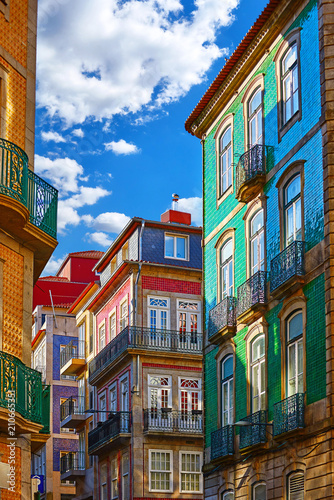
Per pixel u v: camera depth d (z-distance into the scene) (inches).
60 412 1889.8
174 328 1459.2
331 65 778.8
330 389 714.8
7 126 711.7
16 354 679.7
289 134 861.8
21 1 756.6
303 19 845.8
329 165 759.7
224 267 1040.8
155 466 1365.7
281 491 799.1
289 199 855.1
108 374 1539.1
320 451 725.3
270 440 834.2
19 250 704.4
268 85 930.7
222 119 1080.8
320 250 761.0
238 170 960.9
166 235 1510.8
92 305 1705.2
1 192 652.1
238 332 959.6
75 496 1769.2
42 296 2174.0
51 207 741.9
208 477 1013.8
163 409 1389.0
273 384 845.2
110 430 1437.0
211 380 1040.8
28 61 755.4
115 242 1572.3
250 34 943.7
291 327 820.6
